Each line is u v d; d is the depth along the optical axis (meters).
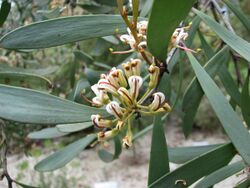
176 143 0.83
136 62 0.13
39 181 0.62
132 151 0.79
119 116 0.12
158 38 0.13
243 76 0.65
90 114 0.13
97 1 0.22
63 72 0.38
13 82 0.16
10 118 0.12
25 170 0.68
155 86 0.13
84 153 0.80
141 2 0.21
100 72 0.23
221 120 0.13
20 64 0.28
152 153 0.15
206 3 0.24
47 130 0.25
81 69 0.34
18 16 0.27
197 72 0.13
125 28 0.15
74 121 0.12
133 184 0.69
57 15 0.22
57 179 0.63
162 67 0.14
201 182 0.16
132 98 0.13
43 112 0.12
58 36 0.15
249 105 0.18
